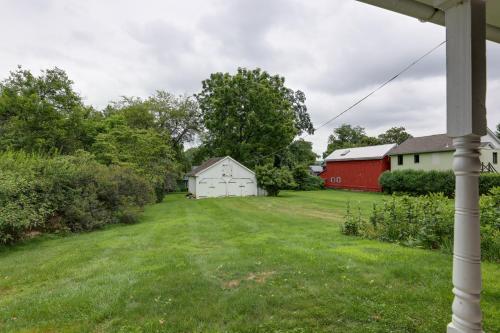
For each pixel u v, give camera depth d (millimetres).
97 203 9258
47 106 15680
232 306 2912
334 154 29703
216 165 21875
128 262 4781
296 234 6961
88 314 2836
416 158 21609
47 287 3738
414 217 5883
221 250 5465
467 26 1822
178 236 7164
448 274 3650
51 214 8008
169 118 28016
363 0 2229
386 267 3994
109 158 16094
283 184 21234
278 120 26453
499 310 2711
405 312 2682
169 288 3430
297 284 3451
